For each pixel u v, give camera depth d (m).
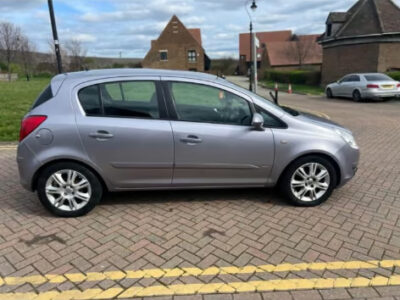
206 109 3.84
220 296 2.52
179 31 55.78
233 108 3.89
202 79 3.88
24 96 19.05
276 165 3.94
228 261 2.96
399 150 6.73
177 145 3.73
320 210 3.97
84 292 2.56
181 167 3.81
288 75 36.94
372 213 3.89
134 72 3.86
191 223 3.65
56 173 3.68
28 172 3.63
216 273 2.79
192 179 3.90
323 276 2.74
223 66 75.88
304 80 33.34
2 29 50.22
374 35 22.95
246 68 73.25
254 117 3.75
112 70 3.99
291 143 3.89
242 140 3.82
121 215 3.84
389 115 11.62
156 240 3.31
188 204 4.13
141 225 3.61
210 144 3.78
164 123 3.72
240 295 2.53
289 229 3.52
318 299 2.48
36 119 3.58
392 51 23.12
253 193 4.47
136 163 3.73
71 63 55.56
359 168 5.54
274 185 4.06
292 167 3.96
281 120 3.94
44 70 57.12
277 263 2.92
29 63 56.06
